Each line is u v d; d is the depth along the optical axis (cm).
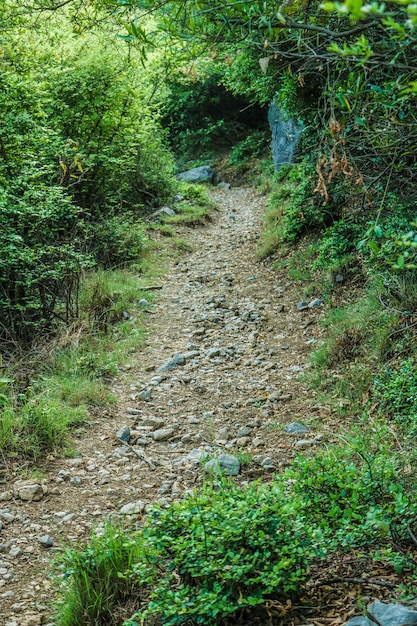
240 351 804
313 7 287
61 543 432
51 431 568
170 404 673
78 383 683
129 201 1516
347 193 787
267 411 636
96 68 1141
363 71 321
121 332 866
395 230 670
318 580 340
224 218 1631
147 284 1073
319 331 813
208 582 306
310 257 1040
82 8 451
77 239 930
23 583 391
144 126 1316
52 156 1045
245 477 512
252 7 269
